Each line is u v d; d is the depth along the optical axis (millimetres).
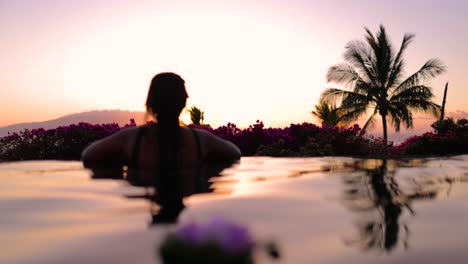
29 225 1369
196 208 1623
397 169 3090
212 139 3074
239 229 1085
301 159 4152
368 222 1381
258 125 8234
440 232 1272
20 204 1742
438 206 1671
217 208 1615
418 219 1441
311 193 1976
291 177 2609
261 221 1390
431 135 12734
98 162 2947
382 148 9312
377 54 26453
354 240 1170
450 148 12227
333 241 1165
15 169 3295
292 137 8320
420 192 2031
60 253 1068
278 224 1343
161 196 1919
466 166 3262
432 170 2992
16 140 8133
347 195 1923
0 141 8156
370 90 26281
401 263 1003
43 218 1473
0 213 1551
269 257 1021
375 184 2283
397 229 1303
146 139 2771
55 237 1213
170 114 2738
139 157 2754
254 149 8078
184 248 1003
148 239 1182
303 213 1517
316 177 2625
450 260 1025
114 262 995
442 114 23859
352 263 997
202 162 2896
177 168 2779
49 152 7961
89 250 1088
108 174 2654
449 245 1142
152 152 2756
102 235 1231
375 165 3441
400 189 2131
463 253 1075
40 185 2291
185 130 2889
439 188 2150
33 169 3258
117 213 1552
